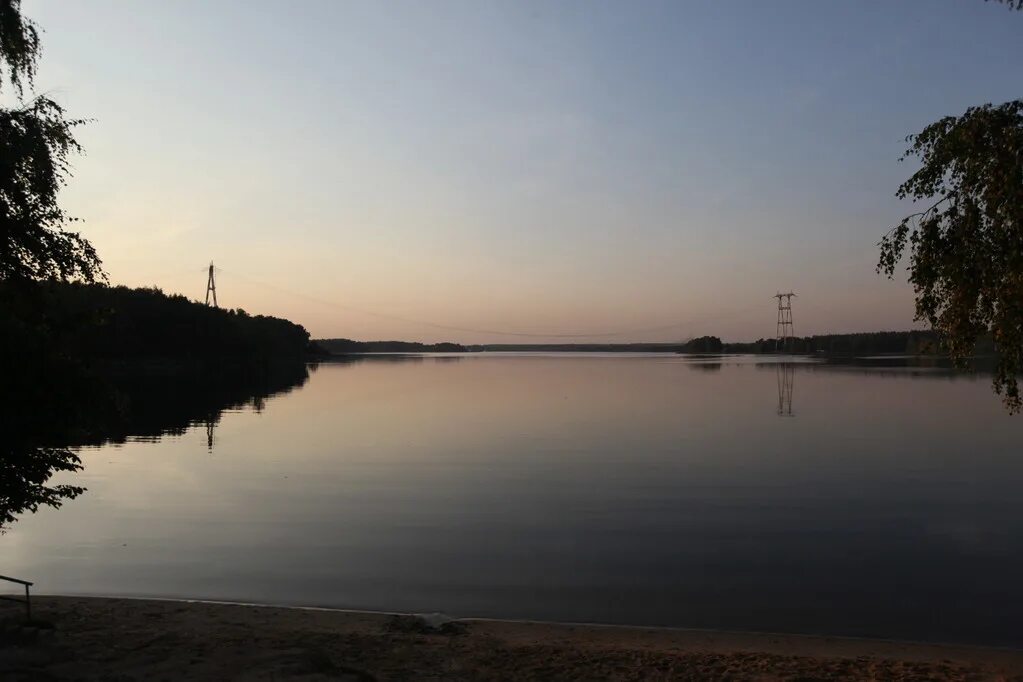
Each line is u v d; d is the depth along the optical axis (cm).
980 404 4822
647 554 1423
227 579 1278
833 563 1360
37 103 934
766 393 5947
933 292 794
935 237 773
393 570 1331
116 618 1016
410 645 922
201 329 9938
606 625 1048
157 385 7088
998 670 855
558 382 7906
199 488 2119
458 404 5119
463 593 1202
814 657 912
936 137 777
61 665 786
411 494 2022
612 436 3309
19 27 949
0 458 898
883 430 3481
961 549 1449
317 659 823
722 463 2534
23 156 885
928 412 4328
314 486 2148
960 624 1059
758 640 985
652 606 1141
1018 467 2428
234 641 902
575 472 2362
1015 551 1434
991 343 777
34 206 906
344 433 3466
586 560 1385
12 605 1079
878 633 1027
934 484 2134
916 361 14825
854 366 12169
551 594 1197
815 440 3131
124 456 2766
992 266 732
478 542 1514
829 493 2008
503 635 992
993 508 1816
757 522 1678
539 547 1475
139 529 1636
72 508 1855
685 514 1764
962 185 763
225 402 5303
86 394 939
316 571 1325
